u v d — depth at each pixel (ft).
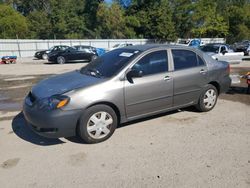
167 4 155.22
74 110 13.69
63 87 14.48
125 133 15.85
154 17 148.97
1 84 34.58
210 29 157.89
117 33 157.79
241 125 16.96
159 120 17.89
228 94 25.44
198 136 15.33
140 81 15.61
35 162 12.73
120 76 15.02
